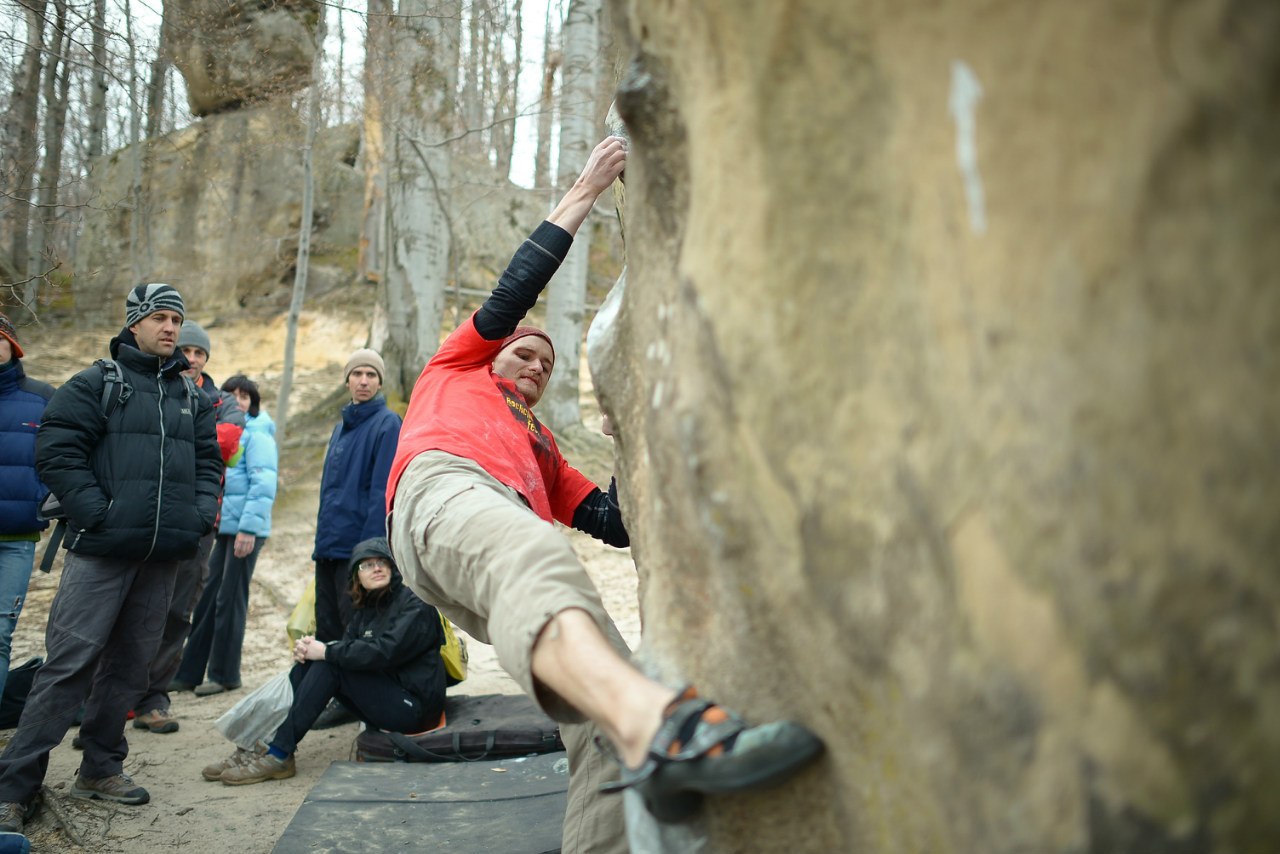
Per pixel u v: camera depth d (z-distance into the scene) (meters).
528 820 3.23
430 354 11.09
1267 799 0.84
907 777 1.14
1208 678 0.85
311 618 4.98
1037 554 0.95
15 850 2.96
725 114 1.33
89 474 3.50
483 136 17.72
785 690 1.32
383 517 4.57
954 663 1.04
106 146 16.58
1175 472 0.85
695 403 1.38
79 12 5.79
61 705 3.48
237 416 5.31
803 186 1.23
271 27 12.23
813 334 1.21
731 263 1.31
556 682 1.59
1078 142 0.90
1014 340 0.96
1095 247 0.89
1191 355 0.84
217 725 4.17
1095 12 0.88
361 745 4.13
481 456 2.32
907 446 1.10
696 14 1.36
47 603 6.77
